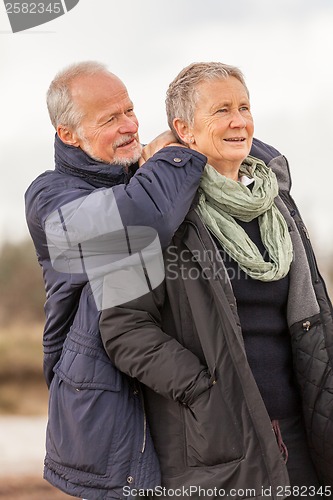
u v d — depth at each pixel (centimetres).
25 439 1029
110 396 390
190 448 388
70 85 415
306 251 423
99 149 414
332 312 422
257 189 406
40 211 414
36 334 1567
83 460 387
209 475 383
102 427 386
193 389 380
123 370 390
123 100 418
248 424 378
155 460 392
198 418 381
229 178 399
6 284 1808
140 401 399
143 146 440
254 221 414
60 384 401
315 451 411
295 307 412
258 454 377
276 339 414
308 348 411
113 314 385
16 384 1348
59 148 423
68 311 413
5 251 1850
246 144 404
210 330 384
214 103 398
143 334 384
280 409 410
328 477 411
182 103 405
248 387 377
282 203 426
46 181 423
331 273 1709
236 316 386
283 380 414
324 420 406
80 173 420
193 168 394
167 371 381
